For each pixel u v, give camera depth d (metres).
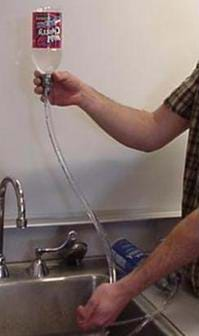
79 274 1.58
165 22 1.65
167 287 1.49
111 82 1.63
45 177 1.61
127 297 1.22
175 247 1.19
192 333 1.26
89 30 1.58
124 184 1.69
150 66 1.66
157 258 1.20
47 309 1.56
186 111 1.54
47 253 1.62
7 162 1.57
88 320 1.25
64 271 1.59
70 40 1.57
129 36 1.62
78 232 1.66
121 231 1.71
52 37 1.44
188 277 1.48
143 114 1.58
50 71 1.47
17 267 1.60
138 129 1.55
